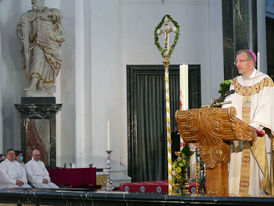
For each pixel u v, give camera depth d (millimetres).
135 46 13805
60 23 12703
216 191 4051
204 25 13984
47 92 12484
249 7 11812
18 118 13273
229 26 12109
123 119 13617
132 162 13508
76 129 13227
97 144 12891
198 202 3578
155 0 13938
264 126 4535
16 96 13297
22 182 10180
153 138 13695
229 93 4859
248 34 11773
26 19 12477
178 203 3656
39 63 12406
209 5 13938
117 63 13227
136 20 13875
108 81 13133
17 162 10484
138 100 13734
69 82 13516
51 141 12359
